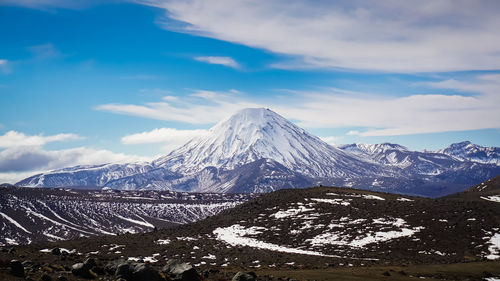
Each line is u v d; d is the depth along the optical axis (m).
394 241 89.62
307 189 154.38
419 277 55.97
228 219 124.81
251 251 84.94
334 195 137.38
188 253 81.50
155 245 90.00
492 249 81.44
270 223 114.44
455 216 101.44
